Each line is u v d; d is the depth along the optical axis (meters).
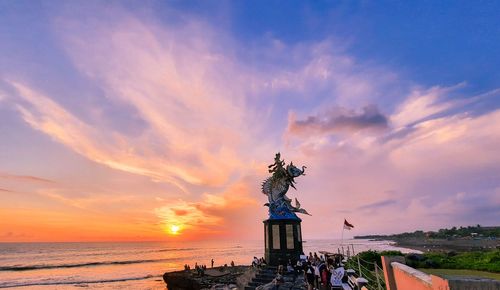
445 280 4.56
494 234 132.38
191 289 47.59
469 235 146.25
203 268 55.75
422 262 30.73
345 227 29.12
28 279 73.19
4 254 171.25
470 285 4.32
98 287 62.12
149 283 67.12
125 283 67.25
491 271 26.91
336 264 22.38
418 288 6.75
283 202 32.06
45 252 193.00
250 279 28.86
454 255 34.38
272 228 31.03
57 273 85.81
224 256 161.25
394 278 9.30
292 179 32.94
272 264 30.02
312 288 19.70
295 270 26.33
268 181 33.84
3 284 65.81
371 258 30.80
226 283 44.03
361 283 13.16
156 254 177.88
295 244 30.12
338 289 15.86
